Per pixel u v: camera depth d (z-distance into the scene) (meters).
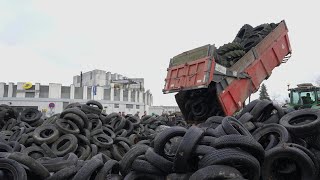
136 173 5.38
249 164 4.57
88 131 9.02
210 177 4.28
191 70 9.78
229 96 9.77
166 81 10.70
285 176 5.52
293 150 5.24
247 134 5.55
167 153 5.61
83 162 5.72
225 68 9.64
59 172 4.99
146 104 79.06
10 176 4.64
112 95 66.69
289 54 12.41
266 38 11.38
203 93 10.20
